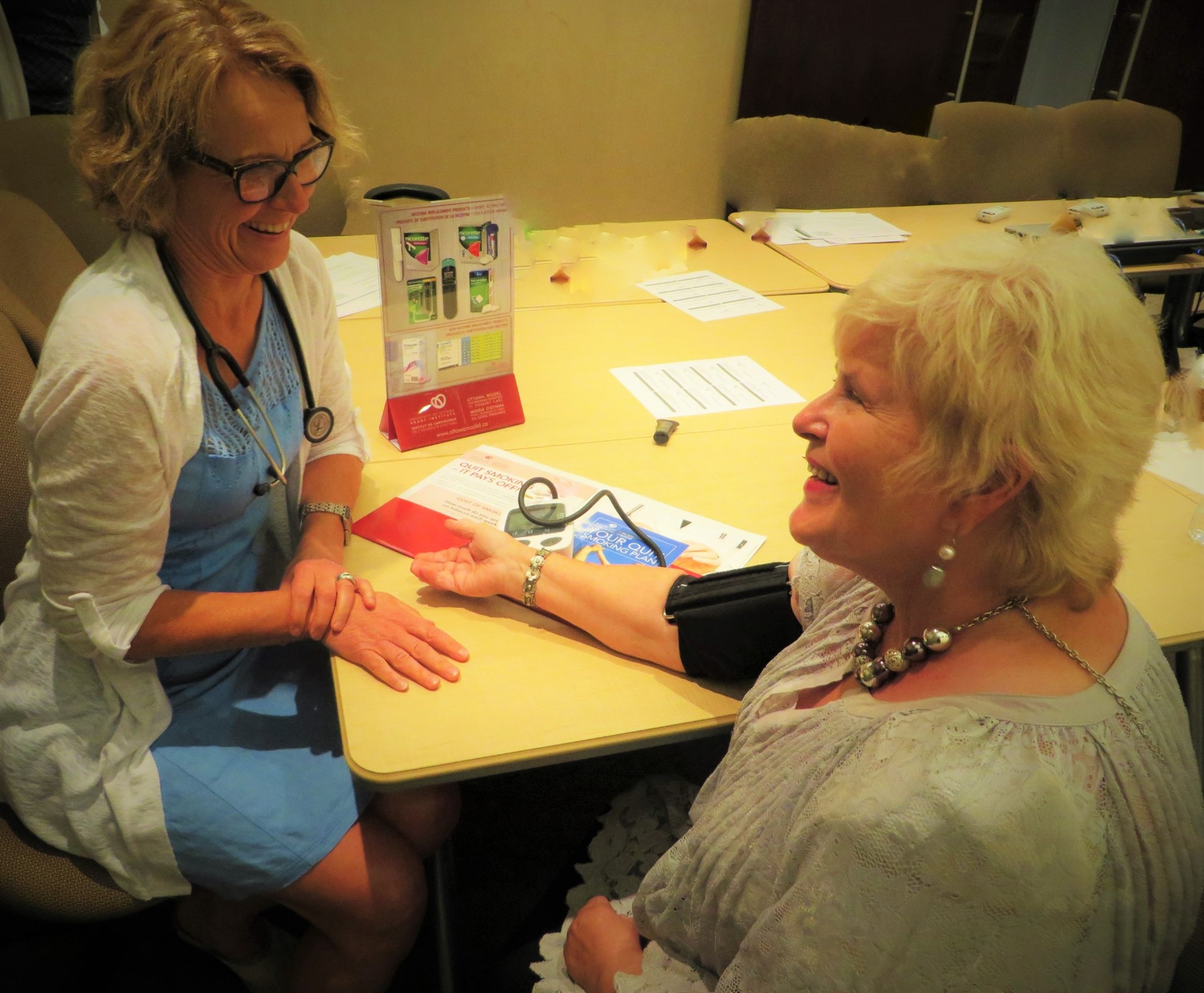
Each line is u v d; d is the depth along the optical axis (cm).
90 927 162
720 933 83
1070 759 67
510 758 97
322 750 122
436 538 132
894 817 66
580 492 143
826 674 89
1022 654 74
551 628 117
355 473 140
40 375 99
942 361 68
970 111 328
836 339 79
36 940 158
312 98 104
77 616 105
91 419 97
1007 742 67
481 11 363
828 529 80
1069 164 340
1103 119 339
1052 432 67
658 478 148
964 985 64
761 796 82
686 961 93
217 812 113
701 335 205
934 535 75
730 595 107
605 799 198
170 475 107
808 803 75
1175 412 166
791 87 404
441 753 97
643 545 131
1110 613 78
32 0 256
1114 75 451
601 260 248
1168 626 117
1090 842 65
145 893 118
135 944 161
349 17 351
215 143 97
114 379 97
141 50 94
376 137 376
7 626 116
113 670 112
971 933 64
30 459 102
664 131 410
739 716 99
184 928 137
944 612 78
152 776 113
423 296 147
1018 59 421
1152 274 250
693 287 232
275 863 115
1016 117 331
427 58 366
